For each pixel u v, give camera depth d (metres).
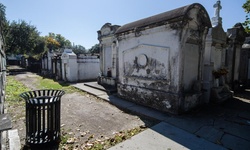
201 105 5.39
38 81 11.86
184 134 3.28
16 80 12.17
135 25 5.72
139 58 5.64
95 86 8.65
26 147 2.77
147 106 5.34
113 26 8.32
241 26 8.39
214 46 6.75
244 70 9.89
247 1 8.20
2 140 2.89
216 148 2.76
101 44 9.57
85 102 6.02
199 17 4.82
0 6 21.91
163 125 3.73
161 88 4.94
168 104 4.69
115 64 8.44
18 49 26.06
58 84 10.40
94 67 13.22
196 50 5.23
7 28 23.27
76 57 11.70
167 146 2.81
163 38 4.79
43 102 2.82
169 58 4.64
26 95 3.07
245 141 3.01
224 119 4.16
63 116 4.45
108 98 6.44
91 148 2.76
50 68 16.28
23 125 3.74
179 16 4.22
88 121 4.09
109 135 3.29
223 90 6.69
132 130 3.52
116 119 4.24
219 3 6.67
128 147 2.77
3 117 1.91
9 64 37.16
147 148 2.74
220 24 6.87
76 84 10.16
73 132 3.42
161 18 4.77
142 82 5.56
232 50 8.20
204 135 3.24
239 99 6.50
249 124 3.84
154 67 5.13
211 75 5.75
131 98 6.02
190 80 5.14
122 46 6.43
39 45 30.81
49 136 2.83
